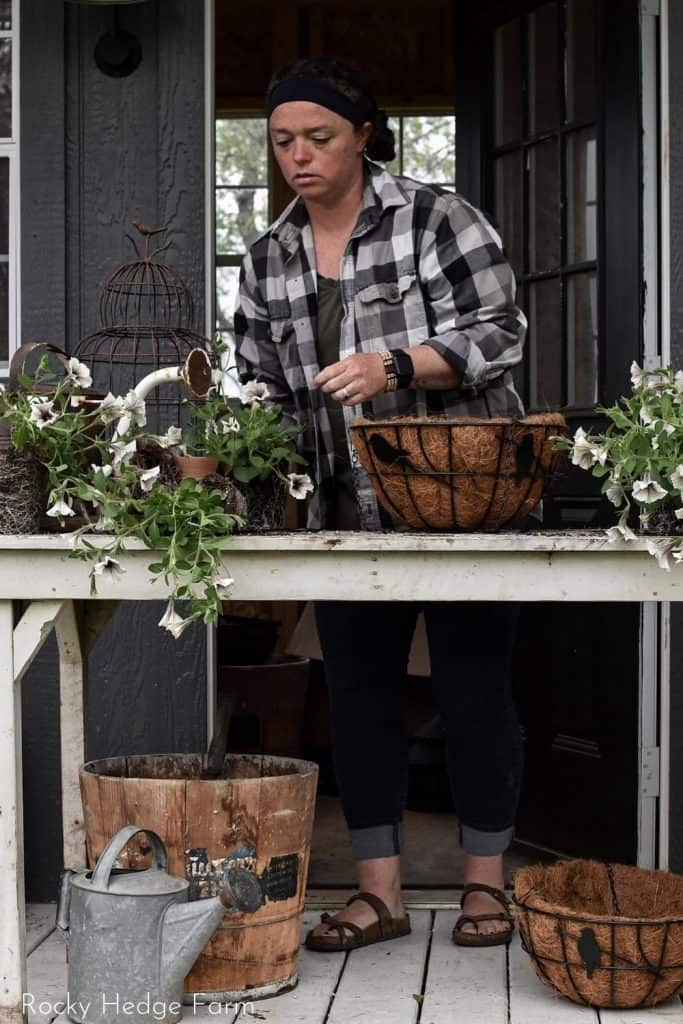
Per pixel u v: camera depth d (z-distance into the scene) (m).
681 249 3.35
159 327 2.99
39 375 2.85
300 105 2.68
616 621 3.44
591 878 2.74
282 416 2.95
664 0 3.35
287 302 2.88
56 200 3.34
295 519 5.75
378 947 2.85
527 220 3.84
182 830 2.43
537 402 3.84
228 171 6.16
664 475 2.29
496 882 2.90
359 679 2.85
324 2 6.05
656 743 3.36
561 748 3.65
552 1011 2.46
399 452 2.32
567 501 3.64
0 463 2.33
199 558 2.23
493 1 3.88
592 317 3.63
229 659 4.50
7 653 2.33
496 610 2.79
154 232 3.02
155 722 3.32
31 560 2.31
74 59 3.35
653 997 2.44
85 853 2.81
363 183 2.82
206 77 3.33
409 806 4.53
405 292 2.77
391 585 2.31
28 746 3.32
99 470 2.31
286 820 2.51
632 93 3.41
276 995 2.54
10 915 2.32
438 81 6.07
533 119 3.81
